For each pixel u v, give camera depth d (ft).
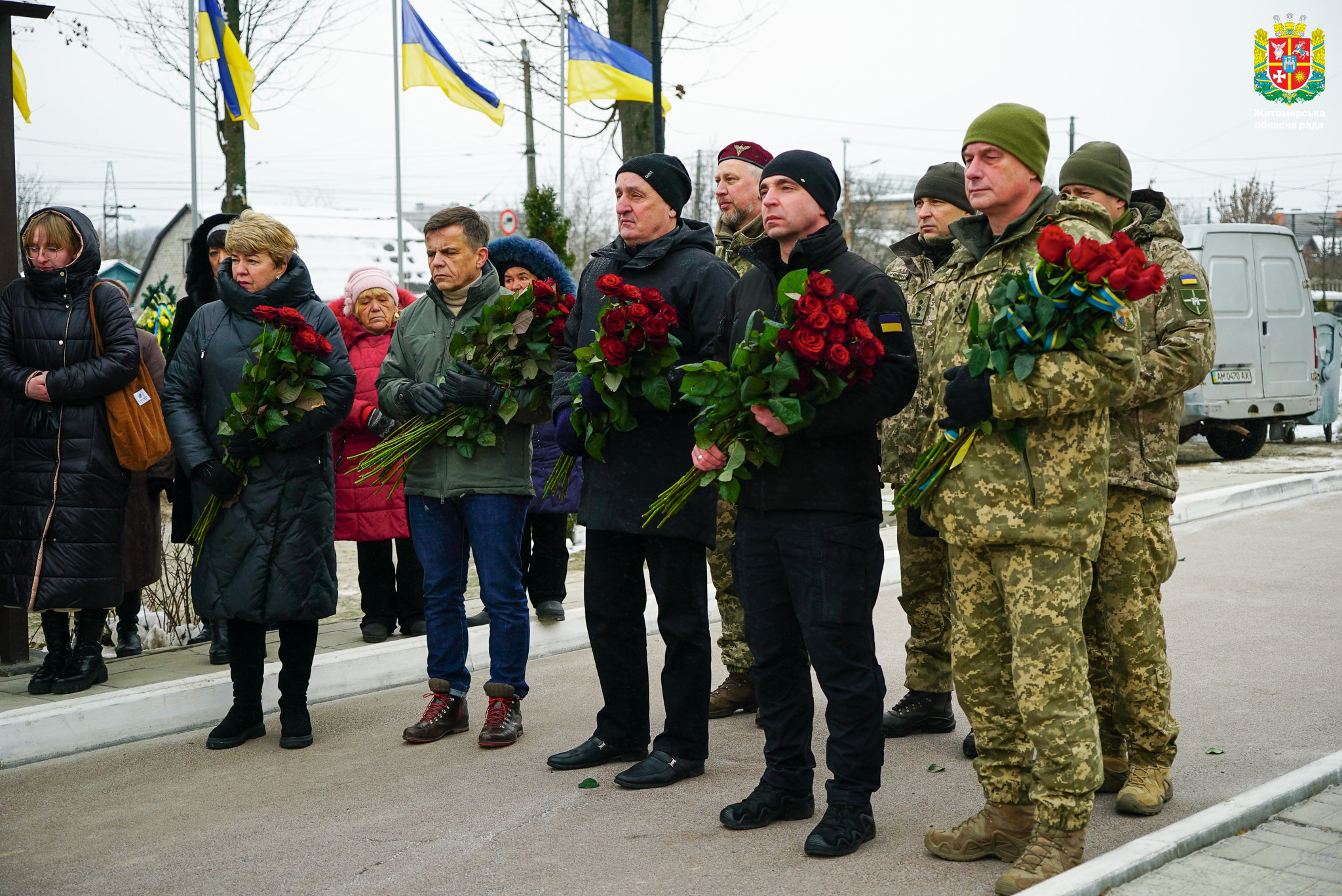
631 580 14.78
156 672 18.99
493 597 16.06
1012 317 10.30
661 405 13.35
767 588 12.46
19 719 15.65
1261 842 10.93
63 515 17.01
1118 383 10.43
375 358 21.09
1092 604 13.30
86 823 13.42
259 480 15.80
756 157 17.95
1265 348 47.78
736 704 17.52
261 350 15.53
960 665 11.44
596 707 17.95
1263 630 21.67
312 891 11.43
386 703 18.56
